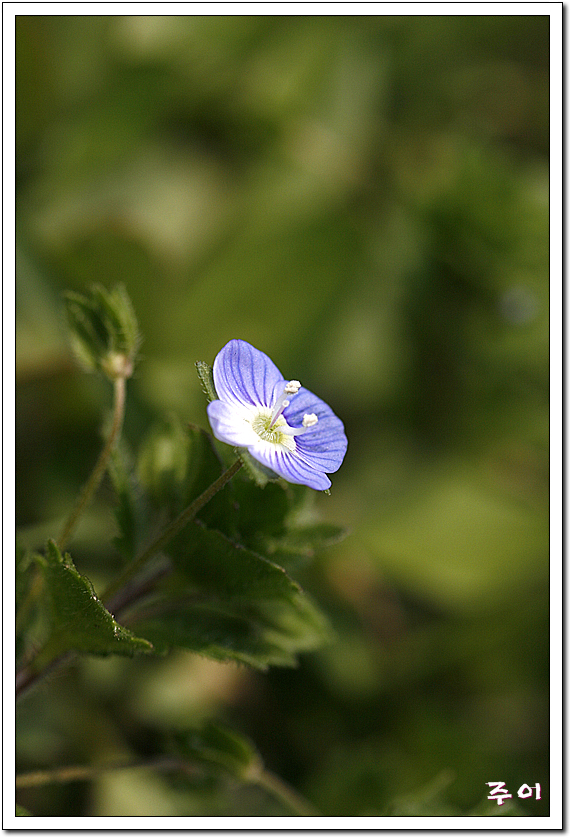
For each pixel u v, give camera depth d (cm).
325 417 19
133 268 23
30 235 23
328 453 19
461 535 24
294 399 19
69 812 21
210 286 24
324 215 25
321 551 23
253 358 19
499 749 23
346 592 24
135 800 22
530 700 23
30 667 19
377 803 22
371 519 24
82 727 22
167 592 18
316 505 24
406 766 23
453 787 22
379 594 24
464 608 23
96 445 23
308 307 24
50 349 23
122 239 23
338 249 24
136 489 19
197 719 22
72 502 23
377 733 23
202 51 24
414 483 24
